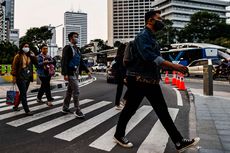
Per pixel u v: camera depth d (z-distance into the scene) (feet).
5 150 12.09
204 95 31.27
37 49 146.61
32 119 18.52
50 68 24.11
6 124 17.03
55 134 14.73
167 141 13.48
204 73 31.68
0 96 33.27
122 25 477.77
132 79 11.79
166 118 11.53
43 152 11.80
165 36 237.25
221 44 182.60
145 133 14.98
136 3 471.62
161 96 11.73
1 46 174.50
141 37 11.01
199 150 11.86
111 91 37.93
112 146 12.64
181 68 10.41
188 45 103.81
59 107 23.57
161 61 10.59
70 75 18.57
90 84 53.78
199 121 17.67
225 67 62.69
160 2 360.28
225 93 34.60
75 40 18.69
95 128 16.10
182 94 33.47
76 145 12.80
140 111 21.50
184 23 352.28
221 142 13.02
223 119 18.16
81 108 23.09
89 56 254.27
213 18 234.58
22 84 19.92
